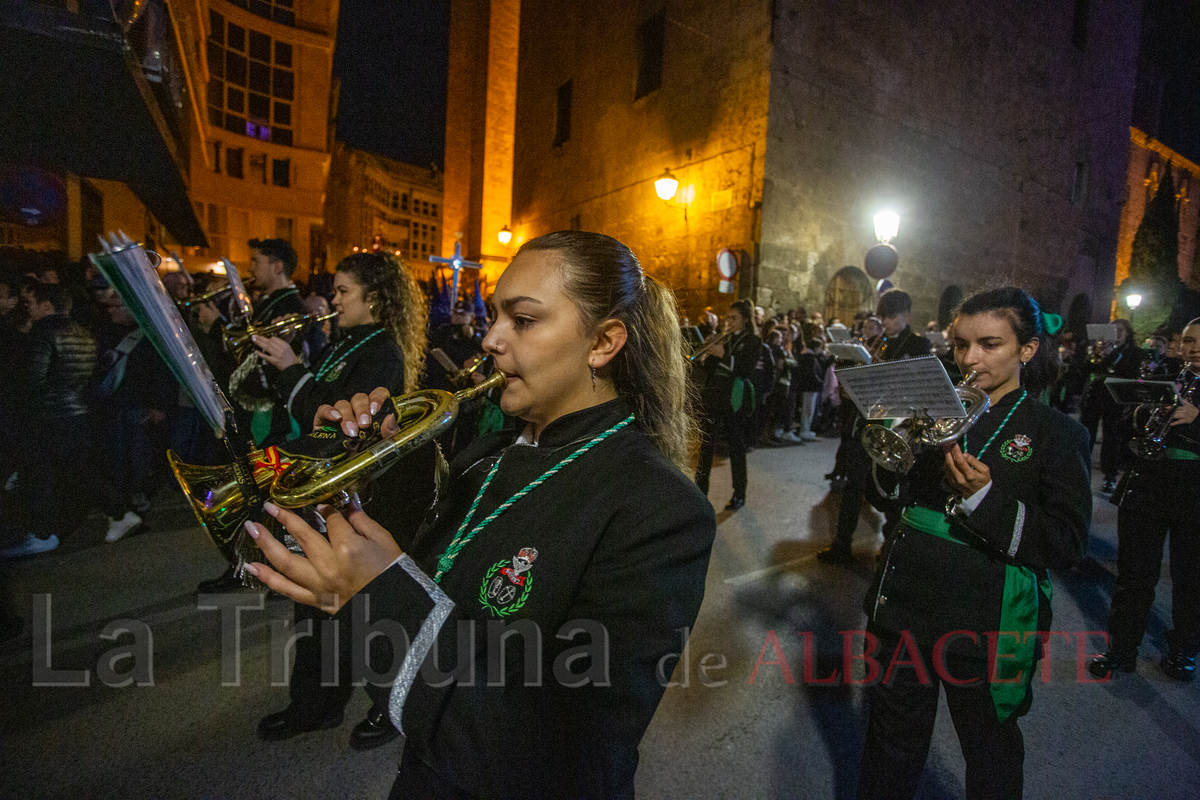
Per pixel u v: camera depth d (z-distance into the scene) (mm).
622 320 905
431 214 38438
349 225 31031
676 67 10758
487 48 17906
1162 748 2309
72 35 2838
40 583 3332
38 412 3469
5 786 1952
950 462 1430
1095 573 4039
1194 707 2566
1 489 3434
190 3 9852
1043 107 13102
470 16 19297
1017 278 13016
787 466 6520
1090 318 15148
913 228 11000
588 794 725
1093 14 13867
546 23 14914
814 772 2127
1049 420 1510
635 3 11750
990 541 1417
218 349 4223
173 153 5207
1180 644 2770
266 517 878
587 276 869
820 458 6980
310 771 2059
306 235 17094
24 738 2166
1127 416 3146
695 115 10328
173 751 2127
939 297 11555
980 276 12258
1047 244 13648
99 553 3723
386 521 1103
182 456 4539
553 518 813
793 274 9523
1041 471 1484
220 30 14922
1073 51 13562
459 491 989
